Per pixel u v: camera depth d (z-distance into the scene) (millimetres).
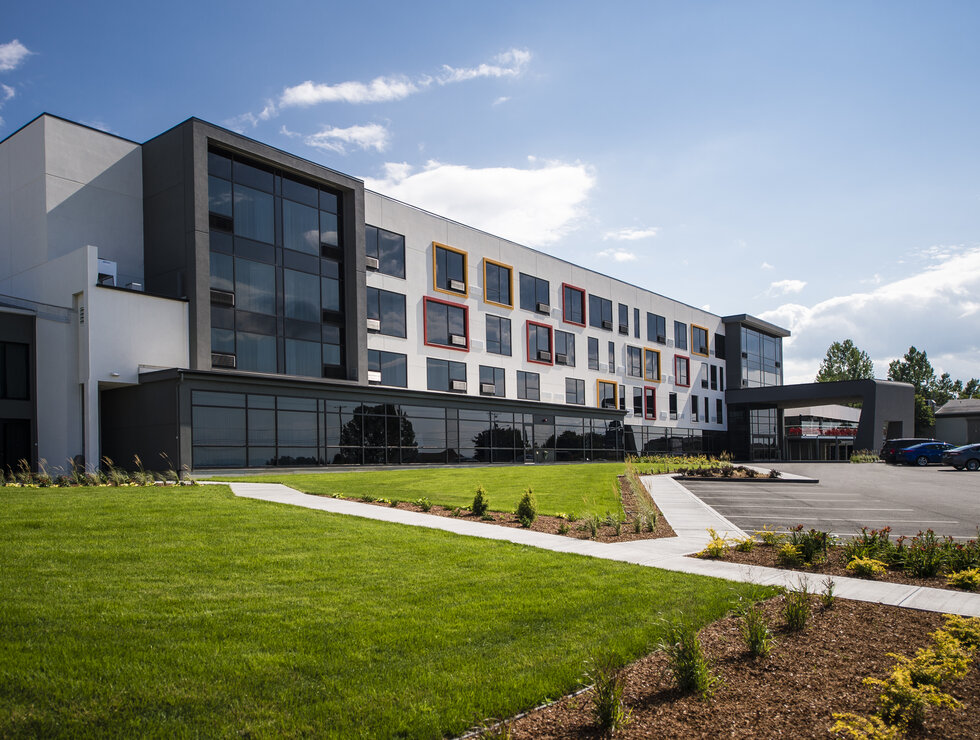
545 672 5391
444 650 5828
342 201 32031
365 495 17453
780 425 71375
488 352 40594
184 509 12445
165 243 26391
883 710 4793
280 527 11203
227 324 26344
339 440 29016
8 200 26625
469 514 14703
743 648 6145
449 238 38500
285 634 6035
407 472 26359
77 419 22938
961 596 8086
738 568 9664
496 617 6789
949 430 81312
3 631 5691
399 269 35156
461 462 35875
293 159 28906
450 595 7574
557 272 47438
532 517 13664
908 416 60875
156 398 23766
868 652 6078
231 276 26688
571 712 4809
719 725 4609
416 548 10141
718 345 68062
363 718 4504
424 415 33719
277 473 25875
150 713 4445
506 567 9125
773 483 28938
